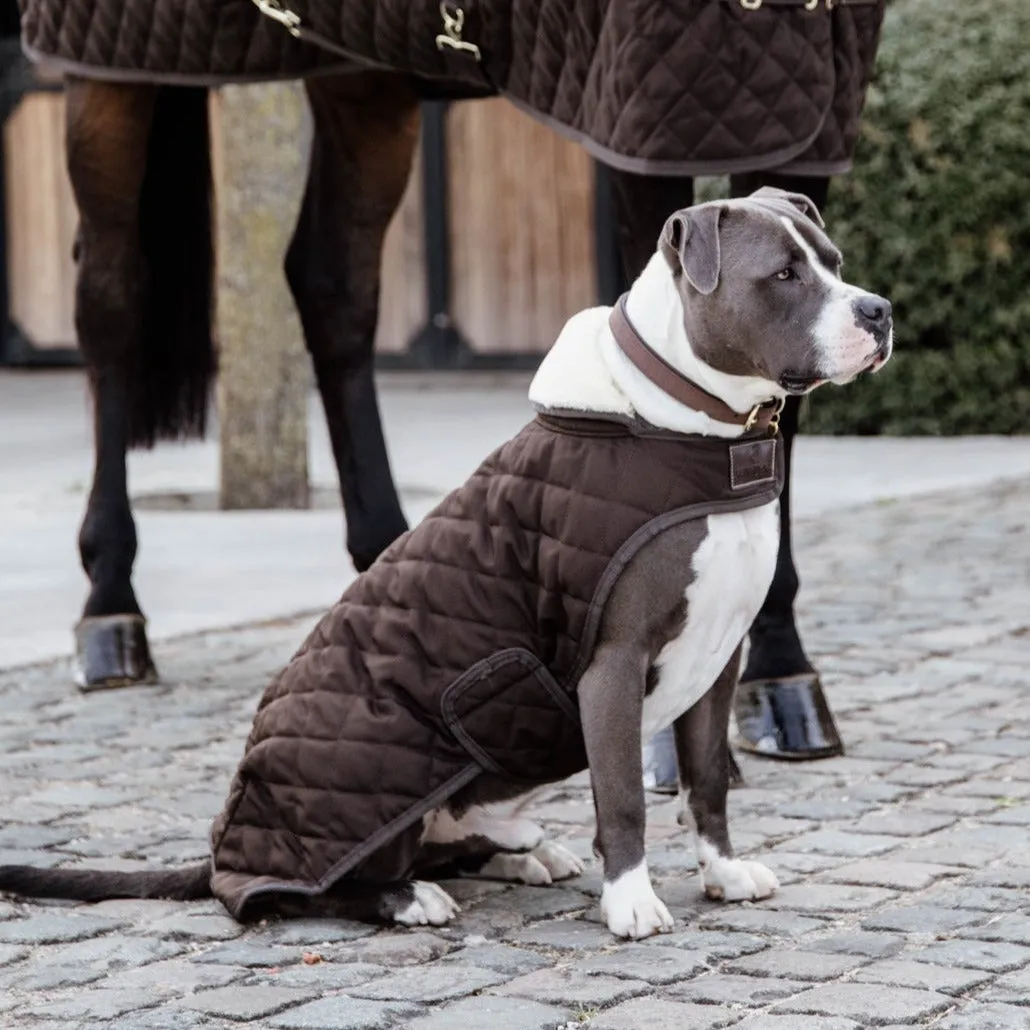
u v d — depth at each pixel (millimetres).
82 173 9148
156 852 6715
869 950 5461
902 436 18391
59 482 16016
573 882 6270
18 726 8477
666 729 7309
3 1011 5188
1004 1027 4828
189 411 9992
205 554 12539
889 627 10266
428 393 22859
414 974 5395
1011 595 11023
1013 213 17766
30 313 25641
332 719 5836
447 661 5746
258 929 5844
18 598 11141
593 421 5609
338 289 9078
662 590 5543
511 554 5699
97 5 8484
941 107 17672
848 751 7801
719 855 6020
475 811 5977
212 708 8758
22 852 6719
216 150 17266
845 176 18016
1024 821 6770
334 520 13992
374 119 8805
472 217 23859
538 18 7059
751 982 5238
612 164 6879
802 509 14188
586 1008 5086
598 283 23453
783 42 6754
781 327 5418
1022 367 18094
